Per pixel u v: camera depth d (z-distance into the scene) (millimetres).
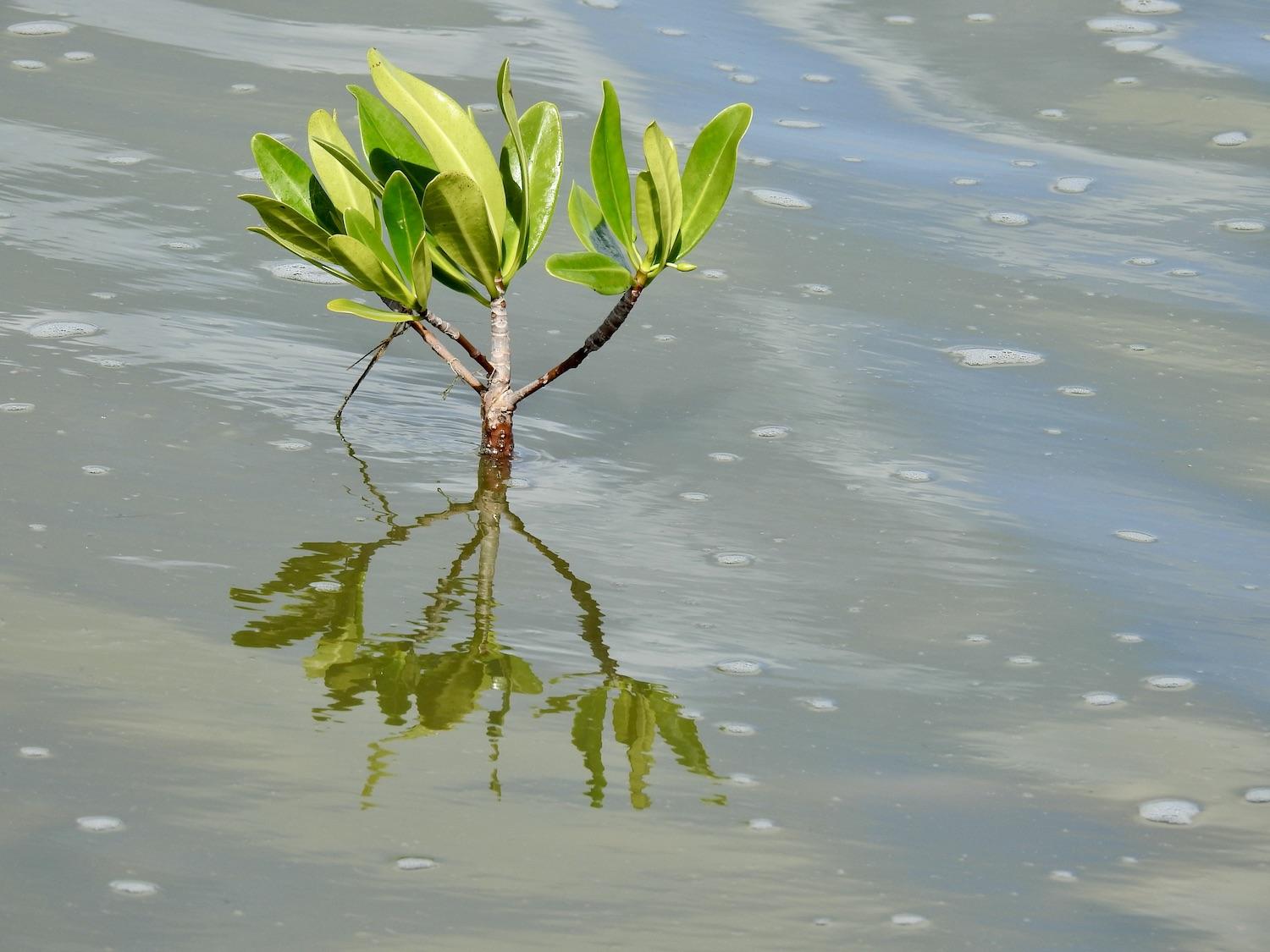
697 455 6539
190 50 10719
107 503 5676
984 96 11180
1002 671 5098
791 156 10047
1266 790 4500
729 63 11453
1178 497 6398
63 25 11000
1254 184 9875
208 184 8758
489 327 7625
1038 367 7566
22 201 8344
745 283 8375
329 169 6332
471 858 4012
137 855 3924
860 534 5973
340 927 3723
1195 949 3814
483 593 5336
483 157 6098
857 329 7883
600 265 6137
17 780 4172
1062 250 8969
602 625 5207
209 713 4547
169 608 5070
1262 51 11906
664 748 4562
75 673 4684
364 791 4250
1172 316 8172
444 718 4621
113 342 6961
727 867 4047
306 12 11656
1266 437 6949
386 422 6578
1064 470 6586
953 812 4348
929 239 9023
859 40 12172
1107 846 4219
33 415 6250
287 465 6121
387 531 5695
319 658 4883
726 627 5262
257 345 7113
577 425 6750
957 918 3895
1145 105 11023
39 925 3652
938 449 6719
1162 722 4840
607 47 11500
